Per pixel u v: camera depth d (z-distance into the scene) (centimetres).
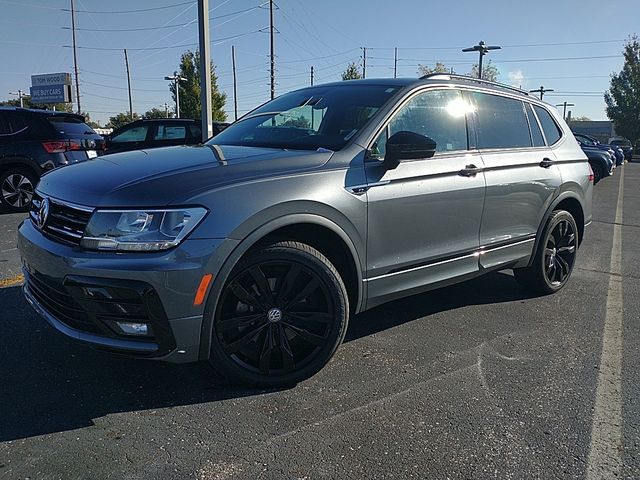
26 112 930
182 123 1327
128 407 293
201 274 270
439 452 258
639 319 450
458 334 407
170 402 298
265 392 312
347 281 343
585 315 457
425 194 363
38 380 318
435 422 284
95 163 333
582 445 267
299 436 269
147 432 270
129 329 269
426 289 383
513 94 480
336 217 316
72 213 285
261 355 309
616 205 1280
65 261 271
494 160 424
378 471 244
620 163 3284
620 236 854
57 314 293
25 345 363
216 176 288
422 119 385
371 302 350
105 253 267
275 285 308
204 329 279
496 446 264
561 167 498
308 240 328
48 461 245
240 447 259
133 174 292
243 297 296
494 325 428
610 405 306
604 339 404
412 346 382
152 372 331
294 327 316
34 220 323
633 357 372
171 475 238
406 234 357
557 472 246
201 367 339
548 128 511
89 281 264
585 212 538
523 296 507
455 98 416
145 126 1290
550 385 328
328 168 321
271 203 289
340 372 339
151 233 264
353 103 383
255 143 379
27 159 916
